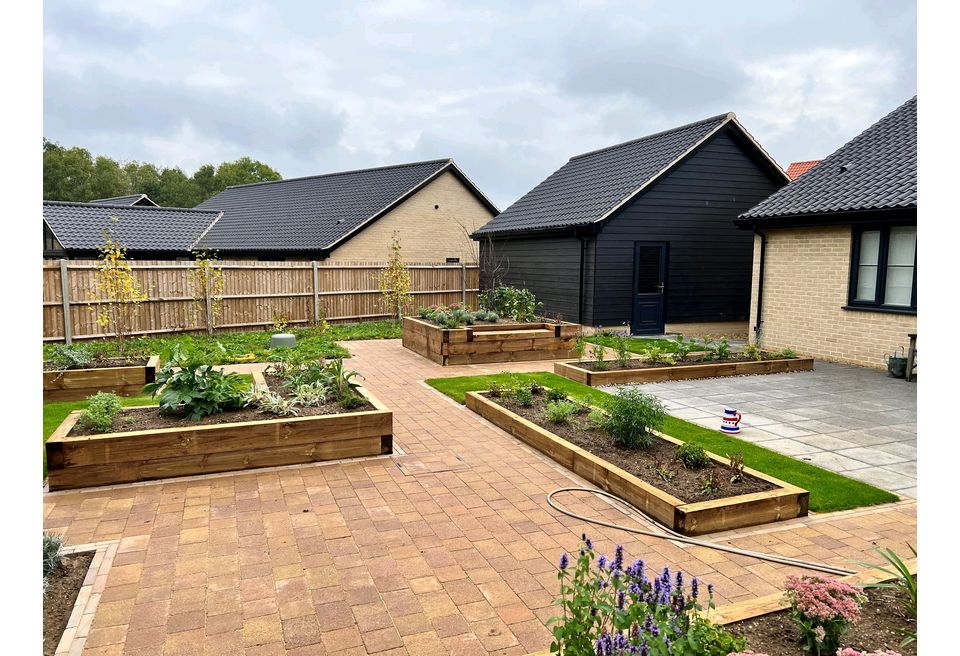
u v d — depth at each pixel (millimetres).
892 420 6828
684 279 14227
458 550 3715
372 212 19312
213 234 20594
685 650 2135
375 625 2955
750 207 14672
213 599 3150
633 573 2355
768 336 12023
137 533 3881
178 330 13125
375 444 5418
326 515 4191
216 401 5355
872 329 10125
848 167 11391
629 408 5133
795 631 2570
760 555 3676
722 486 4359
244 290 14094
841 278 10594
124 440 4660
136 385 7715
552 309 14852
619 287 13609
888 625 2611
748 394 8125
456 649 2781
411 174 21297
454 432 6211
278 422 5074
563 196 16125
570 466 5109
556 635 2156
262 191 25391
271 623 2959
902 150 10906
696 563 3600
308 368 6746
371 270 16078
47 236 18703
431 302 17344
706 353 10008
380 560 3580
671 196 13859
